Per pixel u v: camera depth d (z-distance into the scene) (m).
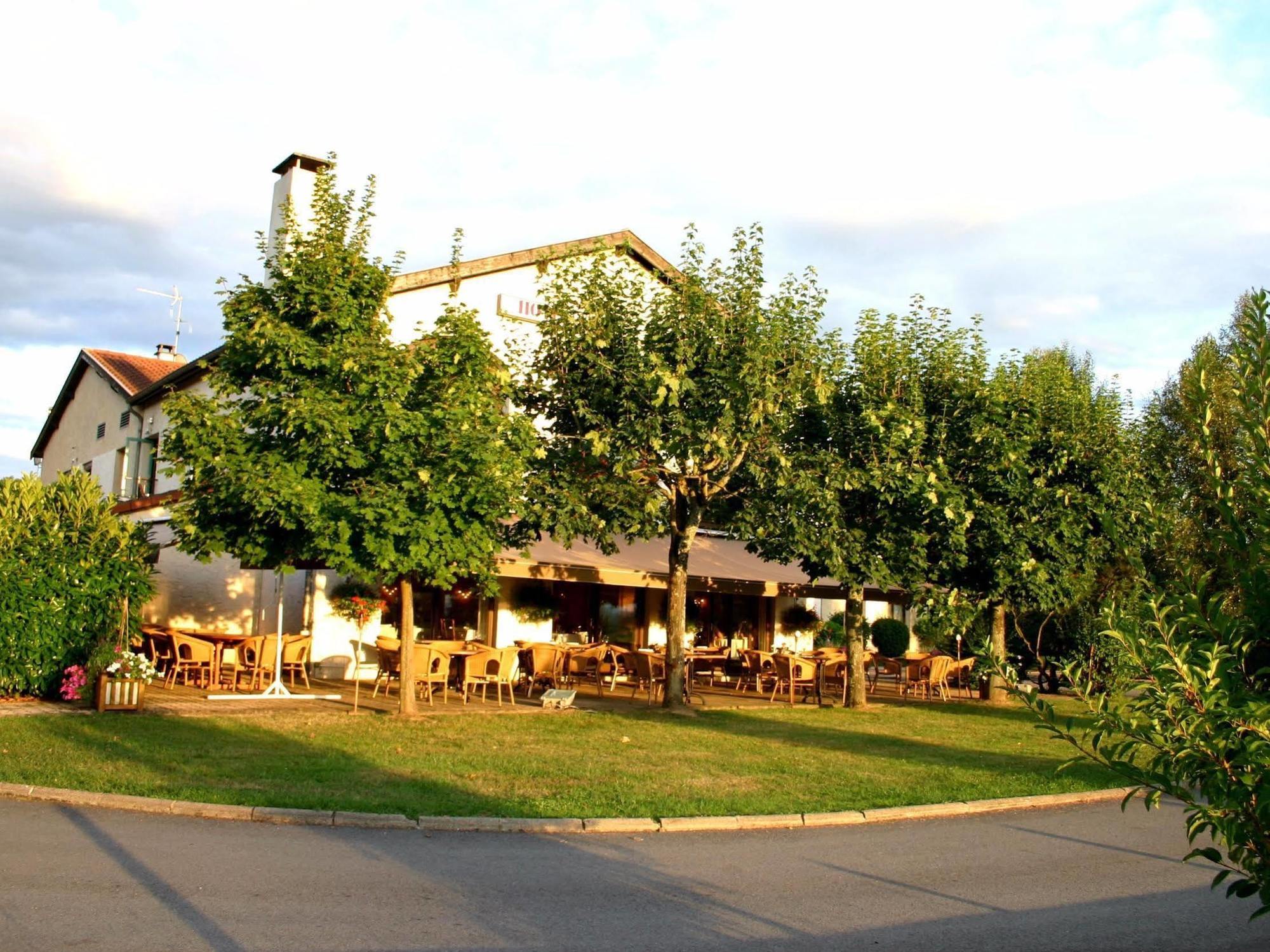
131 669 14.88
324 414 13.20
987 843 9.27
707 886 7.53
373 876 7.43
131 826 8.60
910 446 17.64
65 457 34.97
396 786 10.34
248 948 5.84
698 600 26.97
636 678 21.59
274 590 21.52
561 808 9.65
